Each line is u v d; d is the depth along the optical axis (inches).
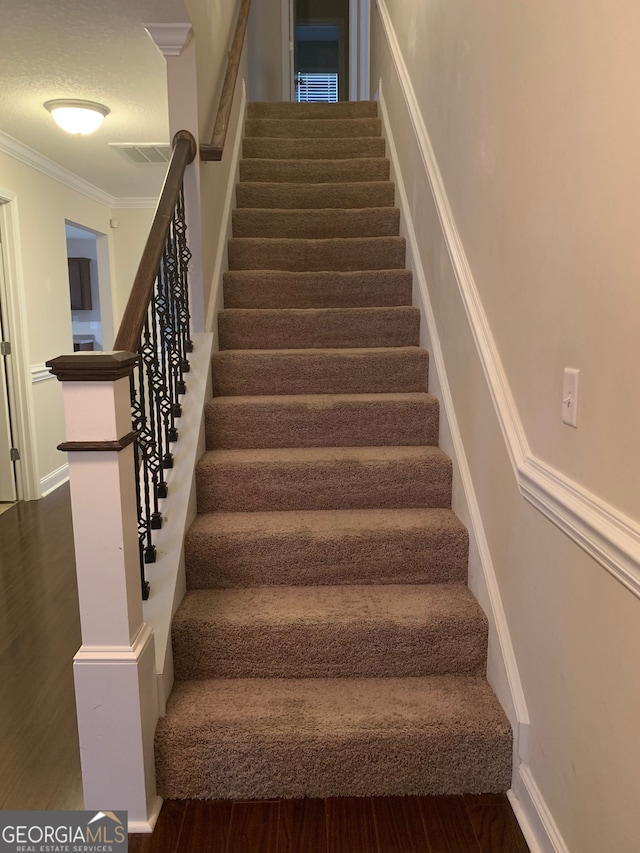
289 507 84.4
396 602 72.0
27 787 63.4
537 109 53.1
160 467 76.5
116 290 241.1
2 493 166.7
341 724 61.6
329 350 103.0
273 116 165.2
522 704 59.4
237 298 113.0
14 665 86.0
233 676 69.5
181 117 92.6
